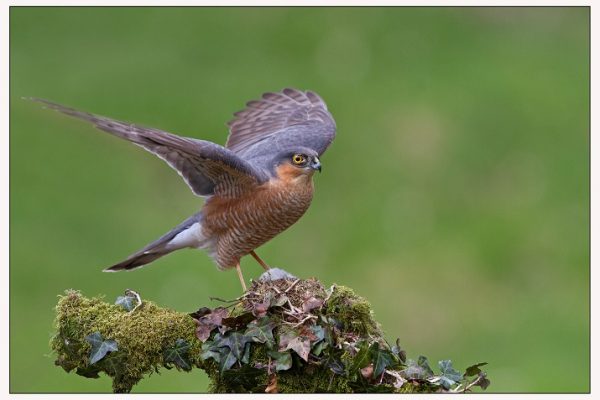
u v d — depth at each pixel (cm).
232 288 1402
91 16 2002
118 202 1571
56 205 1543
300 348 721
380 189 1634
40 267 1424
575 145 1723
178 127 1739
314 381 737
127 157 1656
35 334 1319
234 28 1989
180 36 1967
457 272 1487
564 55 1953
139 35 1961
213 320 746
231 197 931
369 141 1719
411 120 1769
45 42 1914
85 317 761
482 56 1931
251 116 1102
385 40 1967
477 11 2059
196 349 752
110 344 750
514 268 1499
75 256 1456
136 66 1861
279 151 988
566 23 2052
